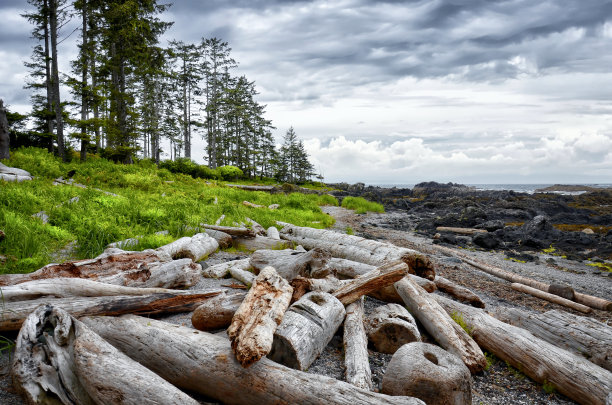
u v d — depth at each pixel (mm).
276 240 9352
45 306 3316
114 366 2779
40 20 23250
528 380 4281
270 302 3850
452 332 4598
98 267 5324
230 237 9438
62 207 9359
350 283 5180
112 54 27859
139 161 29391
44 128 27406
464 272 10703
